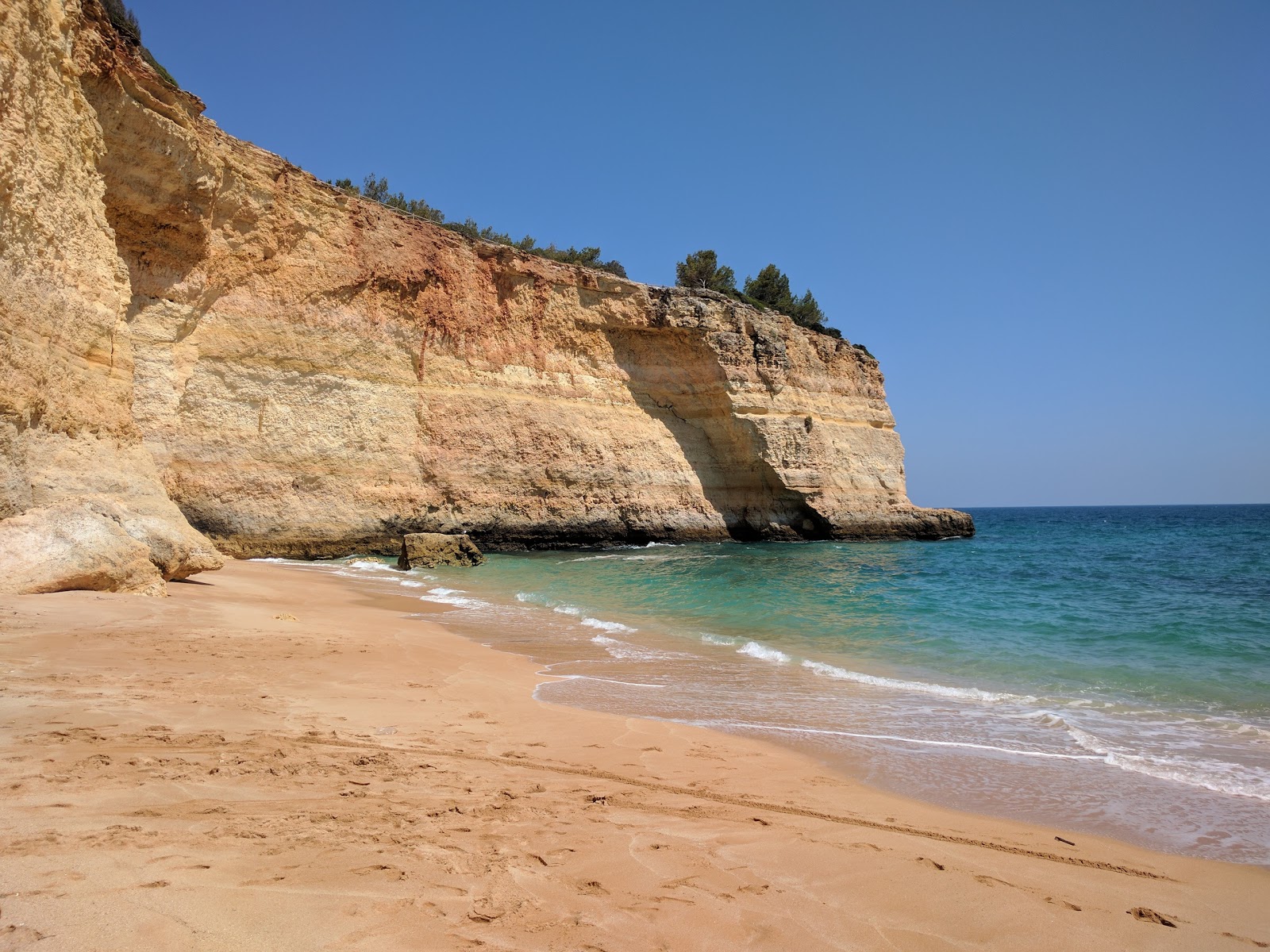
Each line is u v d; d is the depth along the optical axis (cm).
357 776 472
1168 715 814
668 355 4038
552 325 3672
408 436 3030
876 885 372
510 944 276
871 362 4784
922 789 570
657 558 3150
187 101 2181
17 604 931
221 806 389
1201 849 469
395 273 3012
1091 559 3288
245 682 716
